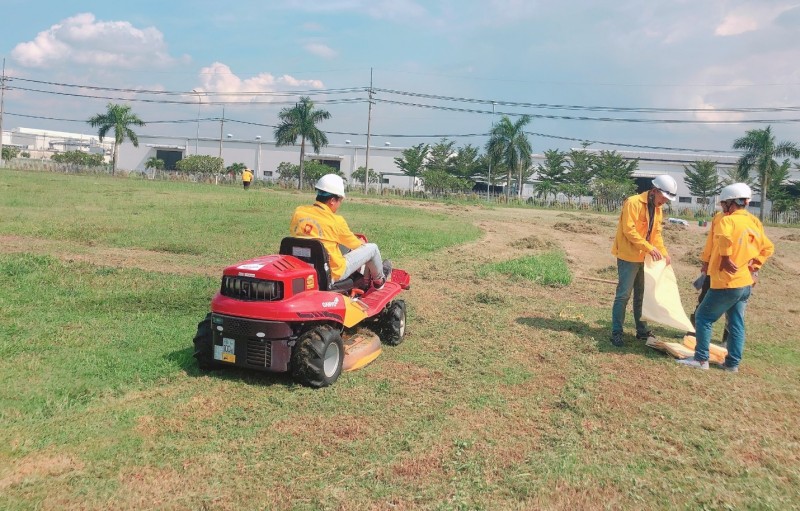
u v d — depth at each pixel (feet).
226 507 10.78
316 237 18.58
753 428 15.64
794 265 52.80
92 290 27.30
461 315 26.71
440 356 20.63
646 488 12.23
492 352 21.17
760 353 23.16
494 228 70.13
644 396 17.47
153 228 50.98
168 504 10.76
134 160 266.57
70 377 16.48
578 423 15.29
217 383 16.78
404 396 16.56
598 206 164.76
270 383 16.98
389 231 57.62
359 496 11.32
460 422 14.94
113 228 49.52
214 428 13.94
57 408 14.40
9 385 15.69
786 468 13.42
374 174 220.02
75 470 11.72
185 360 18.44
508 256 47.03
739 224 19.65
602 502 11.62
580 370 19.54
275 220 60.85
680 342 24.14
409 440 13.69
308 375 16.53
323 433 13.93
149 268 33.96
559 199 193.57
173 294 27.20
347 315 18.06
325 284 18.35
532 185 222.48
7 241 41.27
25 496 10.73
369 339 20.16
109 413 14.40
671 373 19.81
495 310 27.99
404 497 11.35
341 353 17.71
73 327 21.43
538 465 12.82
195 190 111.55
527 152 170.60
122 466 11.98
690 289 37.29
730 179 177.99
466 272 38.24
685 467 13.25
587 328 25.43
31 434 13.03
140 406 14.93
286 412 15.05
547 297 32.09
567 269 41.32
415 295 30.58
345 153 242.58
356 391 16.72
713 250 20.12
